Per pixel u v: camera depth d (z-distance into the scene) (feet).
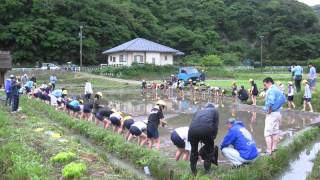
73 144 39.86
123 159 38.22
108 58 260.83
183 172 31.19
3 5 273.33
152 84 136.26
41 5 284.00
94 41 282.15
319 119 61.00
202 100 98.27
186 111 75.61
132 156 37.40
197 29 358.23
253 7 415.03
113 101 100.22
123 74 204.33
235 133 32.53
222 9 399.03
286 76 180.14
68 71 211.61
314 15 403.54
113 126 49.62
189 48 327.88
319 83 116.16
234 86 97.19
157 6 377.50
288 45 350.02
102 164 33.17
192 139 30.73
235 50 354.95
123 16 313.94
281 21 384.88
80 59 256.73
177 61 282.77
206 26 370.53
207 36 347.77
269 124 37.73
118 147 40.24
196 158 31.12
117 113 48.19
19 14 282.77
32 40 271.49
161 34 328.49
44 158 34.27
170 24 362.53
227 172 30.89
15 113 66.33
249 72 229.66
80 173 29.35
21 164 31.22
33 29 271.08
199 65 257.14
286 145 40.57
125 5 333.21
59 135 45.34
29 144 39.29
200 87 111.34
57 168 31.73
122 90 140.46
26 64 268.00
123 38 299.58
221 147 33.22
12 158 32.91
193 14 378.94
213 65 263.29
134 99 105.81
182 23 368.48
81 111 62.18
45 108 70.38
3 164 32.30
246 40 386.32
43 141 40.73
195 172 30.99
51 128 50.01
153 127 40.55
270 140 37.83
